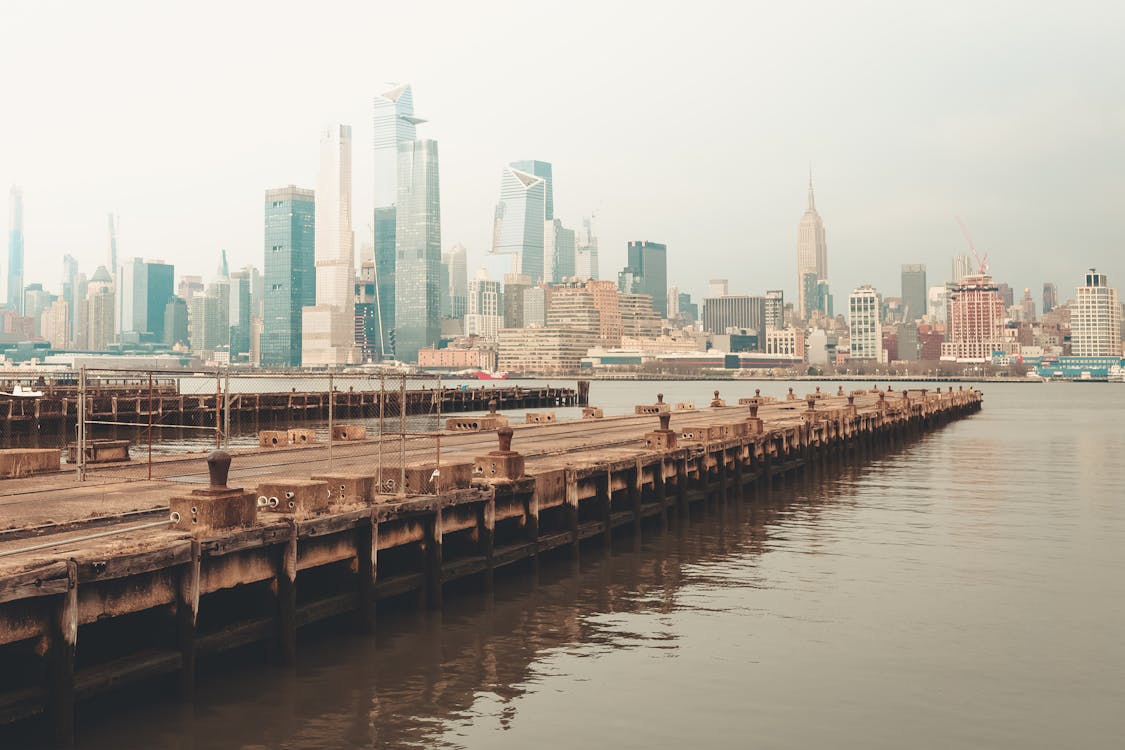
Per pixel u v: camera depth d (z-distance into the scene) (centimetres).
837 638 2531
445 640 2428
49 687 1650
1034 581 3194
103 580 1714
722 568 3362
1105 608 2848
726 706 2042
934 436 10269
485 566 2825
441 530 2625
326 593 2398
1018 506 4944
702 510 4759
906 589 3072
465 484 2797
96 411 8400
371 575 2375
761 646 2456
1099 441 9481
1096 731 1920
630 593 2981
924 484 5919
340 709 1966
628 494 3906
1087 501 5125
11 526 2059
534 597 2902
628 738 1875
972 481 6075
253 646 2231
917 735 1902
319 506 2234
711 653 2392
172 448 6912
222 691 2025
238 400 9719
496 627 2559
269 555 2084
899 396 14238
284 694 2025
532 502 3111
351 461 3594
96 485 2836
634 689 2136
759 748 1838
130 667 1778
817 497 5309
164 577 1853
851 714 2006
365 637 2384
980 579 3219
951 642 2503
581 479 3434
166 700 1920
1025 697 2108
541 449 4166
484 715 1970
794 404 10725
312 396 10969
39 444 7700
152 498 2550
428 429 9444
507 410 15688
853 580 3194
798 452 6306
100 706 1920
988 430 11306
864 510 4803
